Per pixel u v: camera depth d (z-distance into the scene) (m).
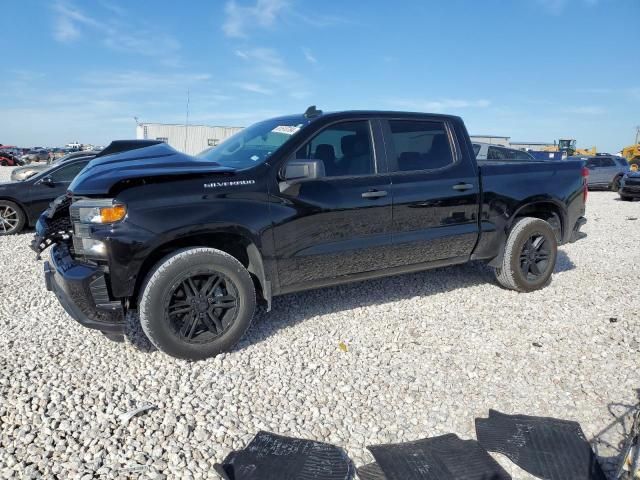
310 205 3.81
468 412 2.94
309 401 3.03
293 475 2.33
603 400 3.06
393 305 4.75
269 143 4.01
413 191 4.30
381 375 3.37
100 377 3.27
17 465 2.39
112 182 3.21
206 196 3.43
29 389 3.08
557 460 2.46
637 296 5.11
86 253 3.28
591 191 22.52
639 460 2.04
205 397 3.04
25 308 4.64
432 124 4.63
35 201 9.05
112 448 2.53
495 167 4.90
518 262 5.00
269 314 4.49
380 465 2.41
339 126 4.11
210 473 2.37
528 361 3.58
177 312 3.40
